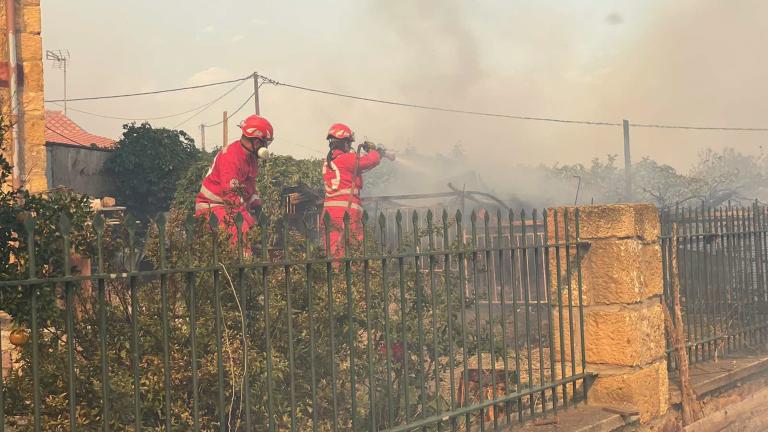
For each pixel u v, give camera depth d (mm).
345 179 10836
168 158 23594
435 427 4922
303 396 5184
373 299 5609
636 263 5781
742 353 7641
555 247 5629
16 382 4301
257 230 5254
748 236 7863
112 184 23750
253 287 5109
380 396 5547
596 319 5793
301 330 5230
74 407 3121
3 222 4293
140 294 4758
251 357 4727
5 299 4035
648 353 5863
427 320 6043
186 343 4676
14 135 8430
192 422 4465
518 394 5184
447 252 4816
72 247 4449
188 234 3602
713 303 7301
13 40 8492
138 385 3334
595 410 5590
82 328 4582
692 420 6242
